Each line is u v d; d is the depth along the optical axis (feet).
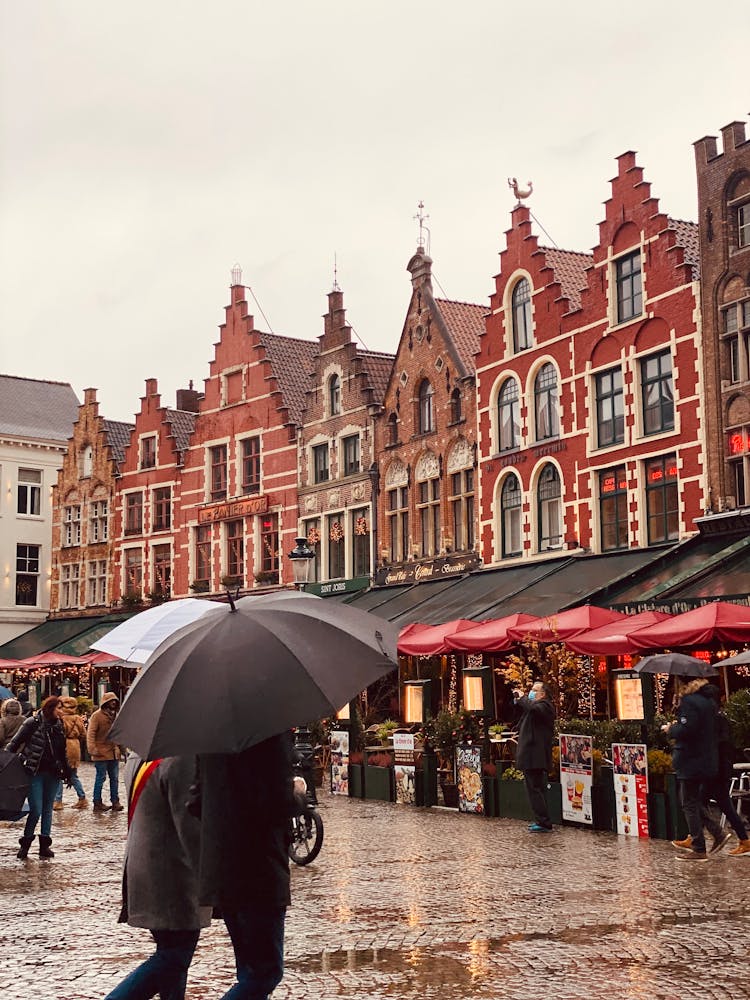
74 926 32.27
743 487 75.92
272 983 18.06
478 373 99.50
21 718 56.44
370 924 31.78
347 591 113.09
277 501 124.36
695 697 42.52
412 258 108.58
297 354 134.51
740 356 75.82
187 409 164.35
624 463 84.23
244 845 17.65
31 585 173.47
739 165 76.43
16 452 173.47
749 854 43.32
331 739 74.23
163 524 144.25
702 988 24.34
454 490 102.42
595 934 29.76
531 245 94.79
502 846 47.42
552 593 80.69
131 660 31.24
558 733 58.49
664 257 82.02
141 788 20.12
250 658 17.90
